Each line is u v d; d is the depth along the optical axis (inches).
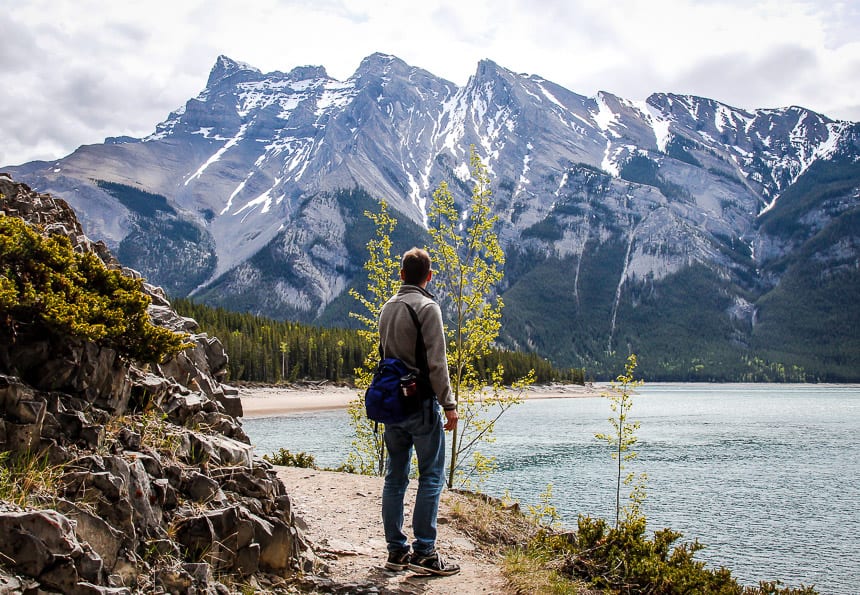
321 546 282.0
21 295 194.4
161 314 302.8
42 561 150.7
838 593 703.7
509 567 261.7
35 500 166.1
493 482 1273.4
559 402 4923.7
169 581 182.4
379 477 527.8
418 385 230.4
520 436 2192.4
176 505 207.9
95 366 212.7
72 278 221.1
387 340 237.3
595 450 1809.8
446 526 360.8
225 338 4224.9
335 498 411.8
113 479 183.0
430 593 231.6
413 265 242.8
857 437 2310.5
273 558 222.5
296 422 2501.2
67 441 191.9
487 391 577.9
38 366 197.0
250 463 256.5
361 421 641.6
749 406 4520.2
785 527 994.7
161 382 252.4
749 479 1416.1
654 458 1729.8
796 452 1887.3
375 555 284.5
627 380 635.5
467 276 574.2
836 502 1180.5
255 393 4037.9
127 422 223.8
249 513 221.5
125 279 233.8
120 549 176.2
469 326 570.9
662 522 1003.9
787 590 443.2
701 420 3122.5
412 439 244.4
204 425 261.7
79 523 167.8
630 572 314.2
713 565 803.4
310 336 4955.7
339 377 4704.7
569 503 1078.4
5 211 256.7
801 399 5866.1
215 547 204.5
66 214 294.8
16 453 175.6
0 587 140.8
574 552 327.9
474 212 574.2
